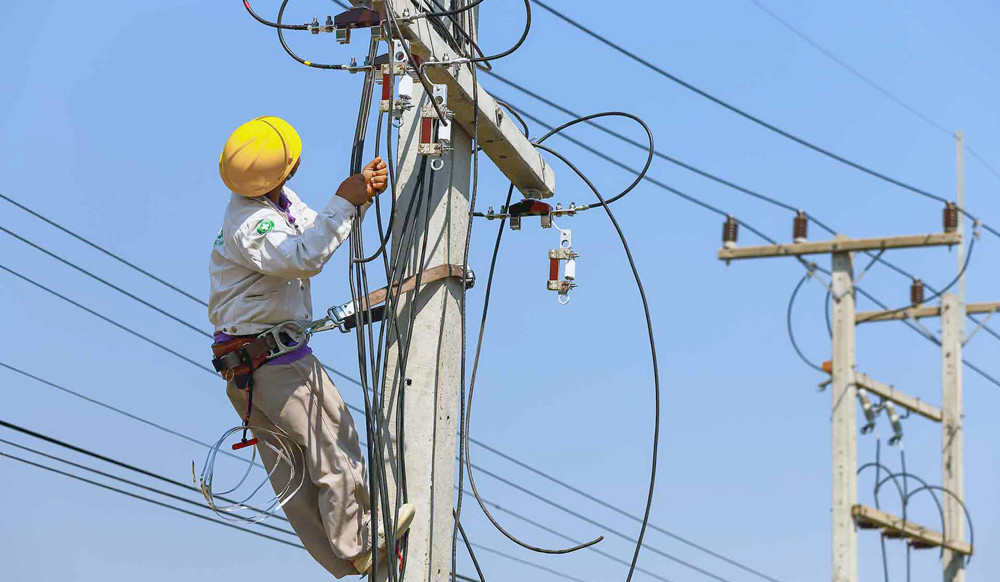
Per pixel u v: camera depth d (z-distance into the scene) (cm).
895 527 2606
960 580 2780
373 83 982
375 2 947
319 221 902
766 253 2672
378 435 932
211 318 940
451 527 997
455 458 1009
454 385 1005
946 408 2897
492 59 980
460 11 959
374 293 989
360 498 936
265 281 921
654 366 1091
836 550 2534
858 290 2747
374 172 929
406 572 957
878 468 2622
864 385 2647
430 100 957
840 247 2652
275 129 921
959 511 2830
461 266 1016
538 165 1126
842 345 2625
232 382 933
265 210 917
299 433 919
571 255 1122
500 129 1054
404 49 932
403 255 995
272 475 948
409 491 967
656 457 1081
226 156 911
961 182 2944
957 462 2864
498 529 991
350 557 925
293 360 925
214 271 934
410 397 982
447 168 1025
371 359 938
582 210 1123
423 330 993
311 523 948
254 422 951
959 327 2939
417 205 1001
